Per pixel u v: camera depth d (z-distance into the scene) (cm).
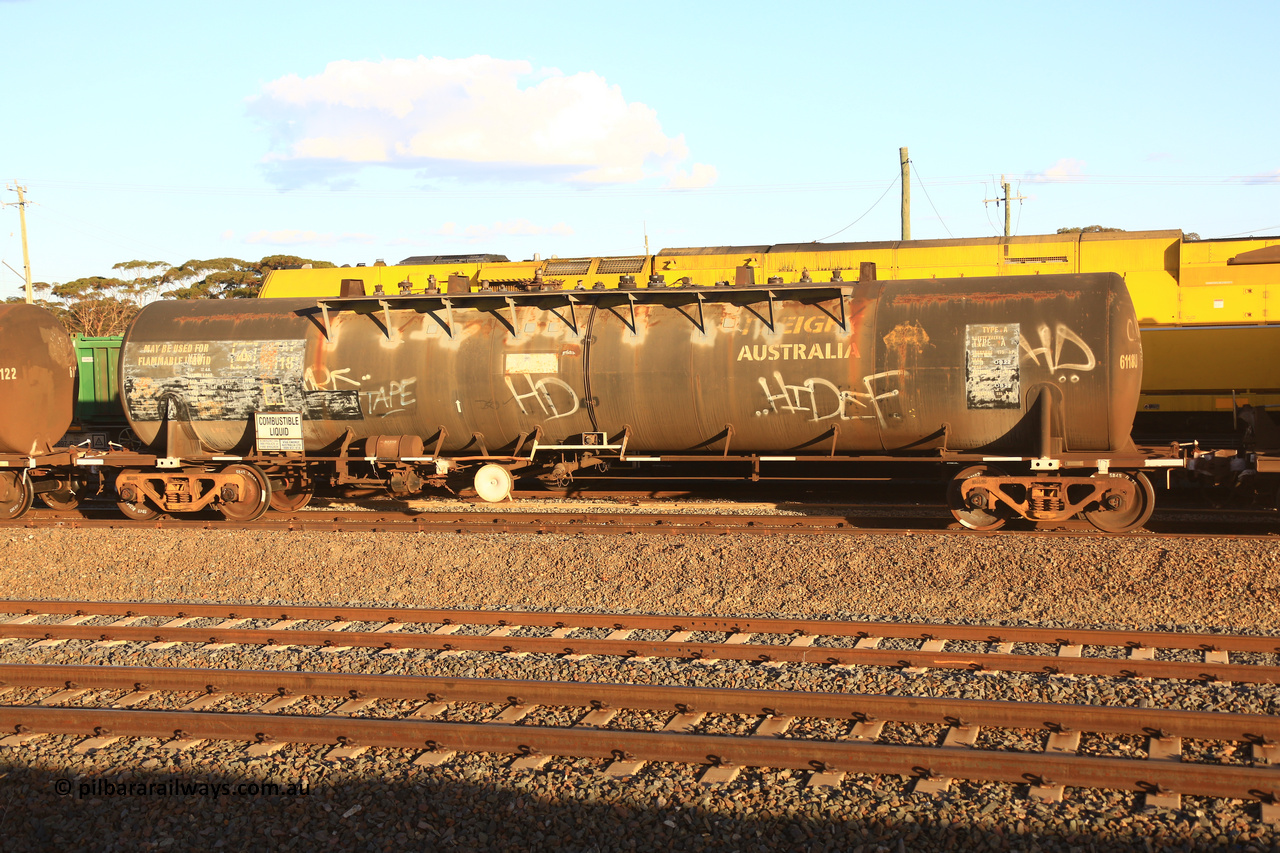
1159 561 1059
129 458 1578
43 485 1673
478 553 1203
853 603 1016
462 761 636
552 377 1441
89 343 1998
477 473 1499
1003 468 1347
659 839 546
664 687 721
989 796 572
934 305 1339
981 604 1005
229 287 6462
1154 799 562
